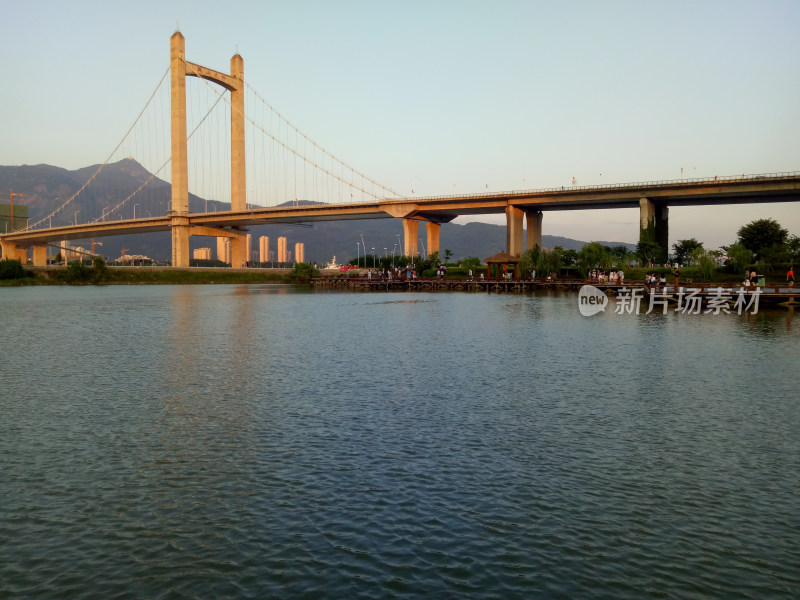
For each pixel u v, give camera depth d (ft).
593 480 40.57
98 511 36.40
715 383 70.08
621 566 30.14
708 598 27.58
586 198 440.04
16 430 52.26
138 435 50.80
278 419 55.42
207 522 34.91
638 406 59.47
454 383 70.74
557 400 62.13
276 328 131.34
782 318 149.59
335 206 532.73
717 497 37.86
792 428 51.90
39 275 420.77
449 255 497.87
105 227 578.25
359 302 224.12
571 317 154.40
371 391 66.64
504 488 39.27
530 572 29.60
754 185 374.84
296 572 29.78
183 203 554.46
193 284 457.68
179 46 544.21
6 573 29.78
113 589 28.53
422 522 34.71
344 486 39.73
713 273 321.32
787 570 29.81
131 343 107.24
